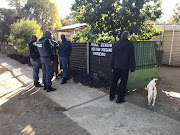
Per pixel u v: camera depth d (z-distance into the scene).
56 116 3.12
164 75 6.90
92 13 6.12
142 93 4.39
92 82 5.11
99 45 5.08
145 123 2.81
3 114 3.21
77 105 3.62
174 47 9.28
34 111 3.34
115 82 3.73
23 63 9.41
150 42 4.66
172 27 9.34
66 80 5.52
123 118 3.00
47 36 4.32
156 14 6.23
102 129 2.64
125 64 3.44
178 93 4.46
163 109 3.38
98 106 3.54
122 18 6.00
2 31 17.97
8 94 4.34
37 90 4.67
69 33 18.92
